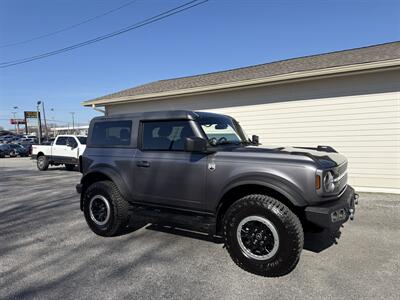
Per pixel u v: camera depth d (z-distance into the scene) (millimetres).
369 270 3514
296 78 8367
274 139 9289
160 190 4254
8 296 3064
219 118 4668
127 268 3666
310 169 3273
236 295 3035
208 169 3828
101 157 4914
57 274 3529
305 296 2992
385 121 7605
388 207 6246
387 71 7496
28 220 5785
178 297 3010
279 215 3312
